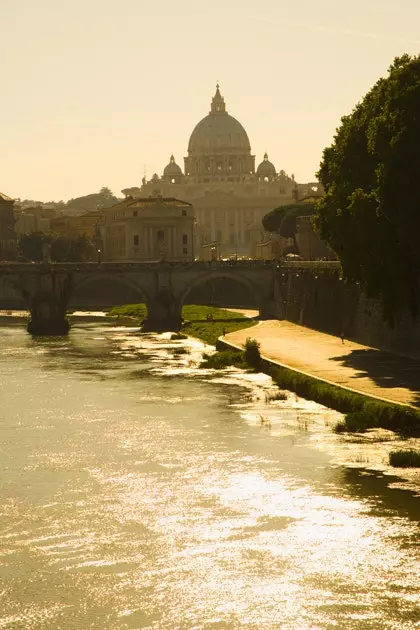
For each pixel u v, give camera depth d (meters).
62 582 78.19
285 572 79.00
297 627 71.06
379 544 83.75
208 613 73.19
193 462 108.38
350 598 74.75
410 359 169.50
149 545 84.62
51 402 144.25
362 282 170.62
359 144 171.88
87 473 104.56
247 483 100.12
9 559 82.31
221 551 83.12
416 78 155.25
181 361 193.00
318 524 88.38
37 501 95.56
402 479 100.25
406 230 148.75
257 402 142.00
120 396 149.00
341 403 132.75
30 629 71.44
